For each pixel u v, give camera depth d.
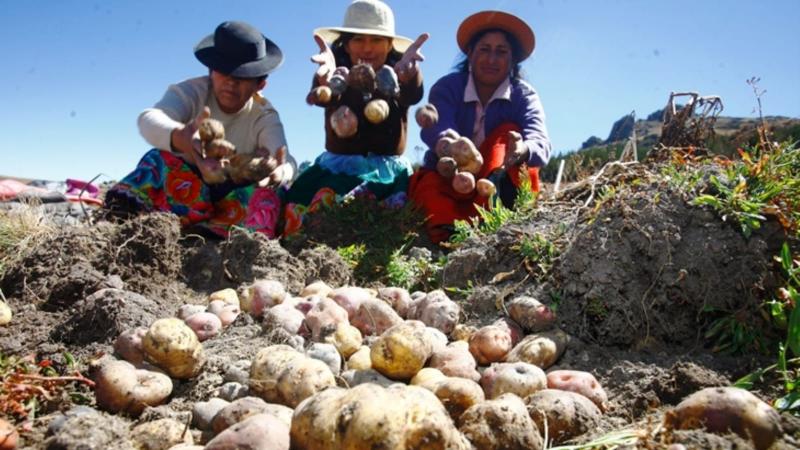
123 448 0.82
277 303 1.38
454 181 1.94
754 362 1.14
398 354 1.06
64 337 1.25
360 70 2.00
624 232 1.31
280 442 0.78
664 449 0.78
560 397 0.95
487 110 2.21
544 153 2.08
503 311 1.37
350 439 0.73
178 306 1.53
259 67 1.94
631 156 2.31
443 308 1.31
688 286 1.25
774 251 1.27
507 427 0.84
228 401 1.01
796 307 1.09
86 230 1.67
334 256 1.74
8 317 1.35
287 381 0.96
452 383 0.95
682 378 1.06
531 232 1.52
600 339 1.26
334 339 1.18
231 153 1.81
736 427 0.81
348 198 2.06
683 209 1.32
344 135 2.05
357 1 2.17
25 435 0.89
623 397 1.07
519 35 2.19
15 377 0.99
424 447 0.72
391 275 1.74
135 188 1.93
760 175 1.35
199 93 2.03
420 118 2.01
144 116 1.91
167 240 1.65
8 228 1.93
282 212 2.14
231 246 1.69
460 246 1.67
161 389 1.01
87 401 1.02
